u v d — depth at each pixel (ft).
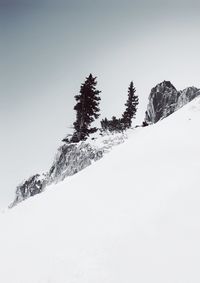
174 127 127.75
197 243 48.32
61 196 86.17
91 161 191.72
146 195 68.54
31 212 81.97
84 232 60.44
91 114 222.48
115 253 49.90
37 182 218.59
